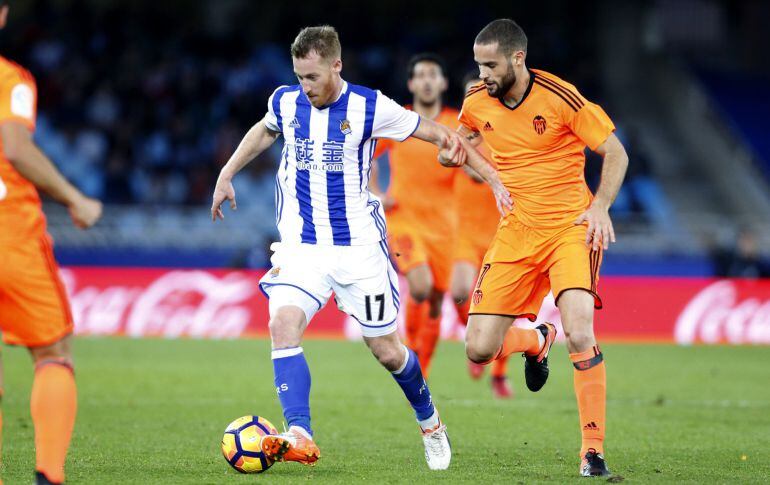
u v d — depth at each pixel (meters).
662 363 46.28
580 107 21.06
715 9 97.50
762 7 97.50
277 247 20.64
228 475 19.34
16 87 15.57
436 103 33.16
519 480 19.27
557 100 21.17
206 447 23.38
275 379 19.36
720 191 84.94
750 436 26.38
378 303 20.28
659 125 91.88
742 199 82.50
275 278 20.22
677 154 89.12
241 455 19.42
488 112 22.05
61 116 80.31
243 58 87.88
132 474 19.50
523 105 21.48
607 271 68.75
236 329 56.94
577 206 21.66
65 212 68.88
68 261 65.88
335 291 20.47
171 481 18.62
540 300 22.52
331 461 21.64
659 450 23.92
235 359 45.41
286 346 19.38
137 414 29.11
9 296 15.94
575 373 20.41
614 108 91.75
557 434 26.42
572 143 21.69
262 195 76.12
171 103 82.31
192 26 92.69
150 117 80.25
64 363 16.45
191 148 78.94
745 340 57.03
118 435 25.19
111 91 81.81
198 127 80.44
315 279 20.00
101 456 21.91
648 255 71.81
